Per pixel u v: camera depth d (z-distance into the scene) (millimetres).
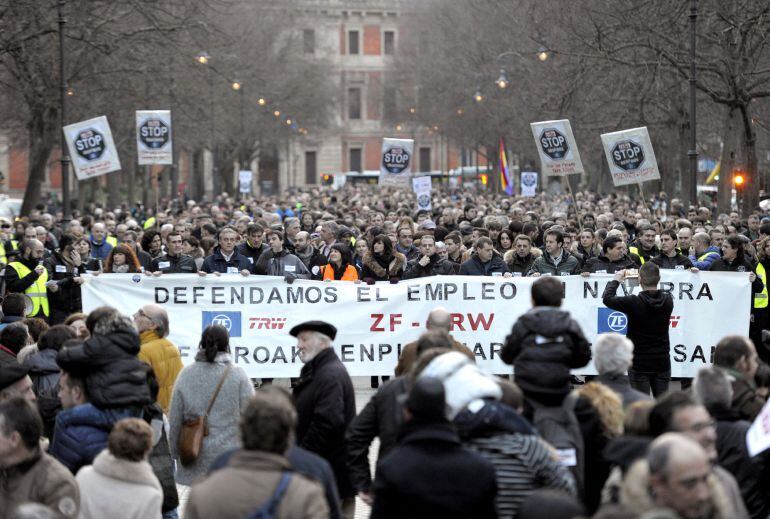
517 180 111188
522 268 23000
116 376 10906
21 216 53531
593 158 83438
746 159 45531
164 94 59781
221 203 69312
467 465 8133
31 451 9070
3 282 25281
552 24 57188
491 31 79375
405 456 8164
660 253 23266
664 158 70125
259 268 22609
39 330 15422
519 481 8664
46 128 53469
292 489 7336
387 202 70062
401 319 21406
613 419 10016
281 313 21297
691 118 38500
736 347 10672
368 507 15055
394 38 174625
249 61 87188
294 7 118500
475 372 8977
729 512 7609
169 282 21219
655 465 6852
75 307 22469
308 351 12023
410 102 129125
